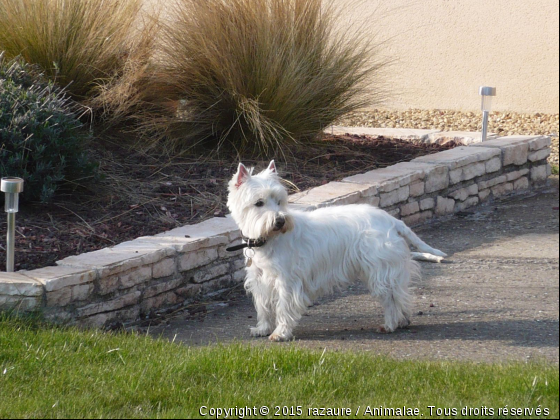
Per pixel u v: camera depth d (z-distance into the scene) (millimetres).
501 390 4184
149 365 4547
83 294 5504
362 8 14594
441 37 14234
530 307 6020
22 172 7047
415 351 5133
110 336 5227
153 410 4055
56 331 5094
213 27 8930
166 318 6020
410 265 5859
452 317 5867
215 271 6633
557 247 7801
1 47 8688
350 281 5605
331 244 5469
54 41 8711
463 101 14250
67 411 3959
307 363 4637
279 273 5344
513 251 7703
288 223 5125
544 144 11047
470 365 4621
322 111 9352
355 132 11453
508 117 13602
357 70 9648
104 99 8758
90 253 5996
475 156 9773
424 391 4250
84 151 8008
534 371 4410
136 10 9344
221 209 7562
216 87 9016
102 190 7785
